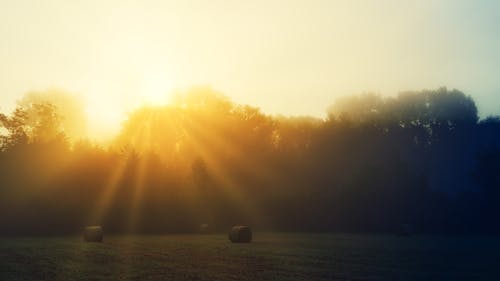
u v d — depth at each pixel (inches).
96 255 1440.7
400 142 3966.5
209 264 1222.3
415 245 1945.1
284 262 1273.4
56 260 1307.8
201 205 3159.5
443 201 3189.0
